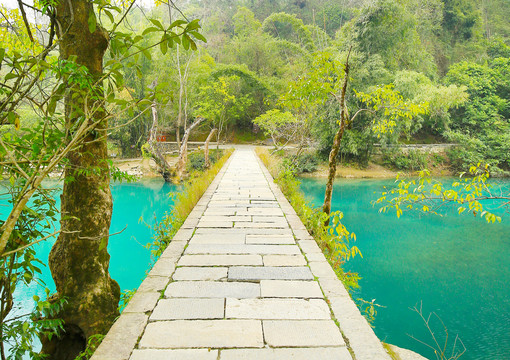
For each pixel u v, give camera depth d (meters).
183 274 3.05
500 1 46.78
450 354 4.44
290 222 5.04
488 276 6.90
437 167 24.64
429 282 6.65
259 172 11.62
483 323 5.16
